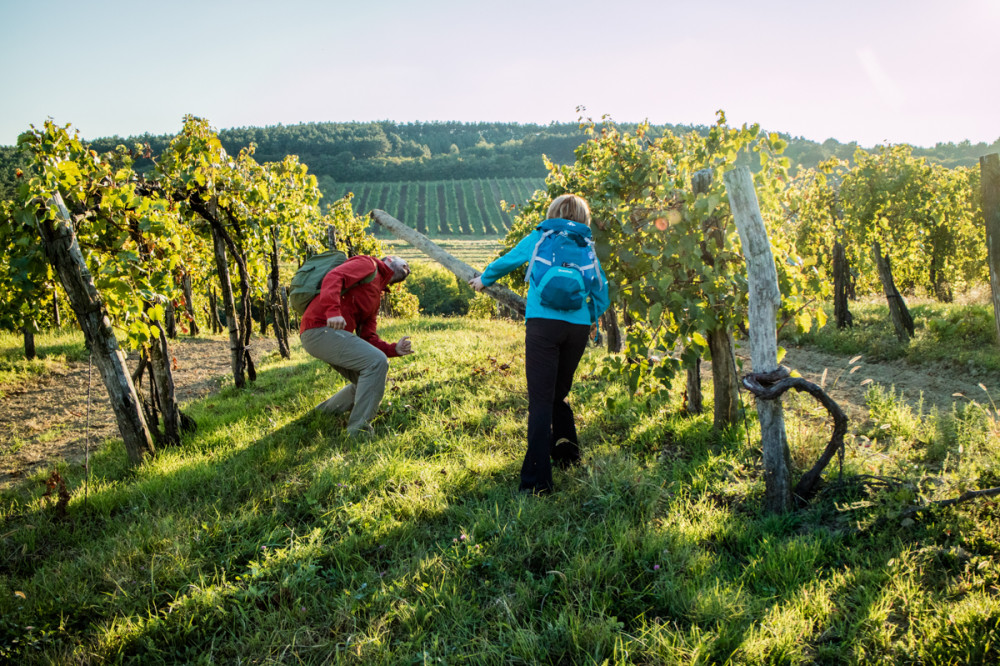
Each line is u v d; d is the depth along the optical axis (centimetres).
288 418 497
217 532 294
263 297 1107
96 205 411
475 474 358
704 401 497
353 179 13038
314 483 346
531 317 331
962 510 272
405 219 10862
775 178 438
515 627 220
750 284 288
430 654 206
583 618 221
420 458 384
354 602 233
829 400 287
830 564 254
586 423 454
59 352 964
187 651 217
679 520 288
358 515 303
